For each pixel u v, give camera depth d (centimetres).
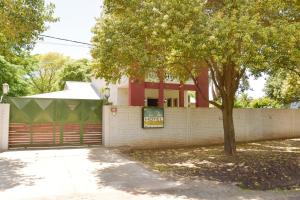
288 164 1119
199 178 912
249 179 909
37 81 4478
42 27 1198
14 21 1128
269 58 931
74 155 1216
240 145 1705
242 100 2920
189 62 1212
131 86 1877
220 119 1764
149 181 863
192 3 977
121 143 1472
